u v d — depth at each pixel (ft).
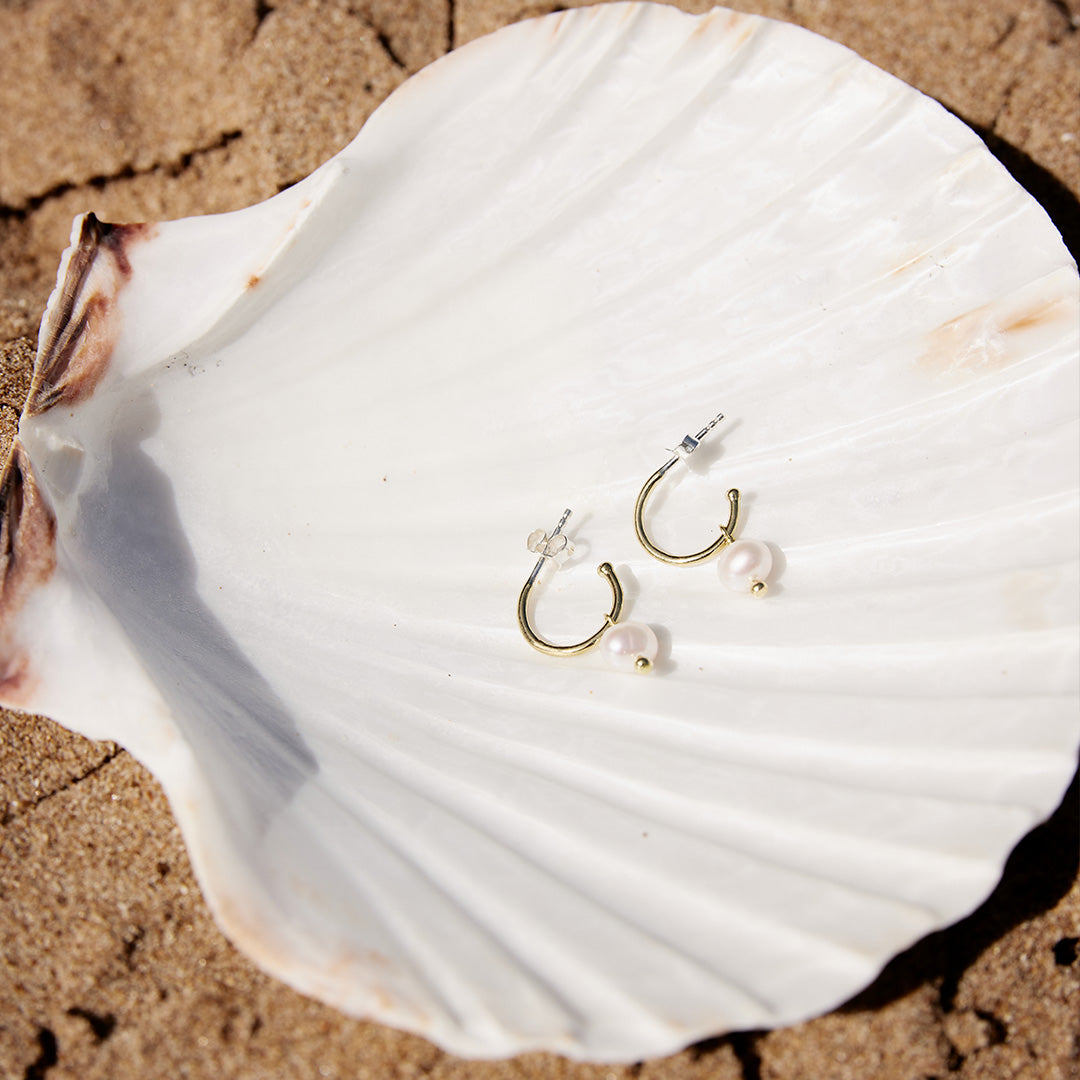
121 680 0.41
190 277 0.49
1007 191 0.48
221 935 0.46
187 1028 0.45
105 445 0.50
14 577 0.42
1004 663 0.43
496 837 0.43
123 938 0.46
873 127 0.49
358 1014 0.36
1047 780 0.40
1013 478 0.46
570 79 0.50
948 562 0.46
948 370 0.48
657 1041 0.36
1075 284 0.47
